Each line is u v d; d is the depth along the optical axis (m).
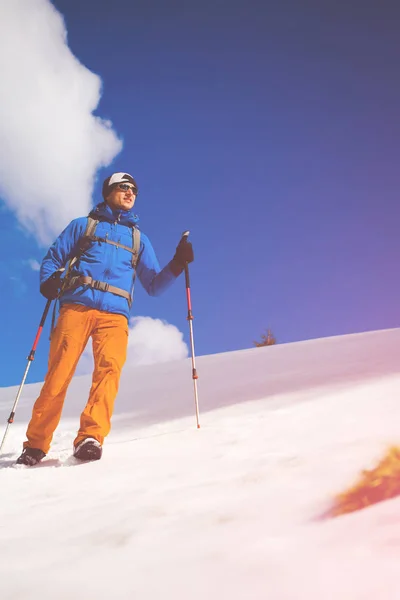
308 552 0.95
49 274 3.62
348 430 2.32
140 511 1.55
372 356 6.44
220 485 1.70
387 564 0.83
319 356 7.79
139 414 5.22
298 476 1.59
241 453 2.28
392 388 3.60
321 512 1.18
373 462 1.51
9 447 4.51
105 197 3.91
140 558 1.12
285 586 0.84
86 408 3.25
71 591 1.00
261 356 9.62
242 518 1.27
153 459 2.62
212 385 6.61
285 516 1.21
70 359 3.46
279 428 2.82
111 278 3.64
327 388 4.39
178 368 10.03
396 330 10.27
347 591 0.78
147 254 3.98
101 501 1.85
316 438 2.28
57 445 4.20
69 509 1.82
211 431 3.19
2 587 1.09
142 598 0.91
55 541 1.40
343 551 0.92
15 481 2.63
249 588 0.86
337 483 1.39
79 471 2.66
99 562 1.14
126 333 3.62
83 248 3.67
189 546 1.13
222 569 0.96
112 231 3.76
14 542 1.47
